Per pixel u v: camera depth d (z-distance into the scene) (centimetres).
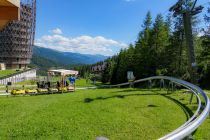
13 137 1039
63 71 4219
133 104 1664
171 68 4822
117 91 2525
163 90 2606
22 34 13400
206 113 902
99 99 1881
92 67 14950
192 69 1903
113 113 1403
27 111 1541
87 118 1305
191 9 1928
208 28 4194
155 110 1485
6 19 339
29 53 14225
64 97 2302
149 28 6031
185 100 1844
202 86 4125
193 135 985
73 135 1055
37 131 1107
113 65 8069
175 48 4678
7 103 1861
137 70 5525
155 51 5234
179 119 1291
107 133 1080
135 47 6122
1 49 12694
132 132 1091
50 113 1421
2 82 5916
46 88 3309
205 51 4266
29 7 13650
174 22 4656
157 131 1104
